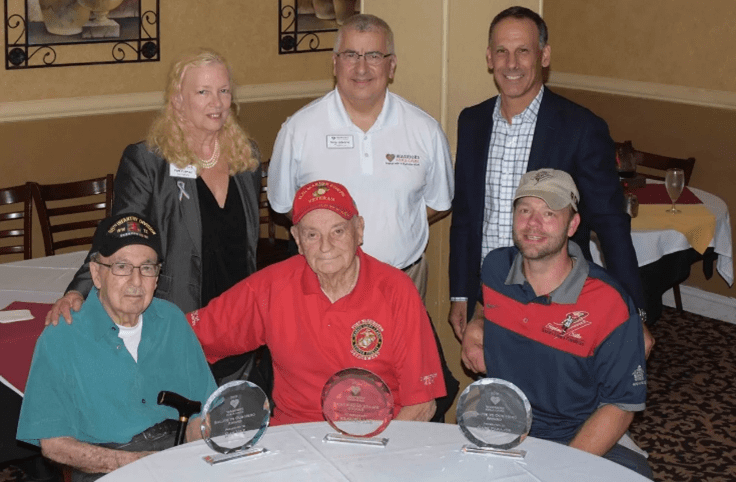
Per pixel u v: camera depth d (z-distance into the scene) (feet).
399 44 11.78
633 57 19.26
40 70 17.10
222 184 9.64
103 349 7.70
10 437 9.57
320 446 6.87
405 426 7.25
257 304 8.23
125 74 18.07
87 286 8.51
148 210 9.30
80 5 17.19
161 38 18.31
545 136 9.84
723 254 15.23
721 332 17.69
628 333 8.11
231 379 9.68
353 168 10.00
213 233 9.51
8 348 9.14
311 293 7.98
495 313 8.57
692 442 13.12
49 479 10.86
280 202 10.55
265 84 19.95
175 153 9.23
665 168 17.78
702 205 14.98
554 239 8.07
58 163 17.69
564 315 8.22
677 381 15.29
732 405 14.39
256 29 19.51
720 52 17.58
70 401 7.63
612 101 19.80
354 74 9.58
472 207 10.44
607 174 9.72
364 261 8.08
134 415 7.80
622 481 6.38
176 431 7.93
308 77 20.58
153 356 7.93
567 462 6.66
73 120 17.66
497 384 6.85
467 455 6.74
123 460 7.48
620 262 9.61
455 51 11.36
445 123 11.52
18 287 11.12
